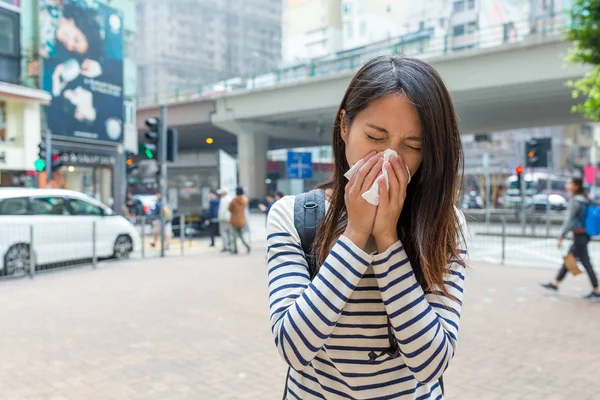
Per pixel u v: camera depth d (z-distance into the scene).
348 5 48.84
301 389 1.14
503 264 10.81
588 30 7.79
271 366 4.32
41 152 13.12
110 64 21.34
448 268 1.06
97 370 4.21
